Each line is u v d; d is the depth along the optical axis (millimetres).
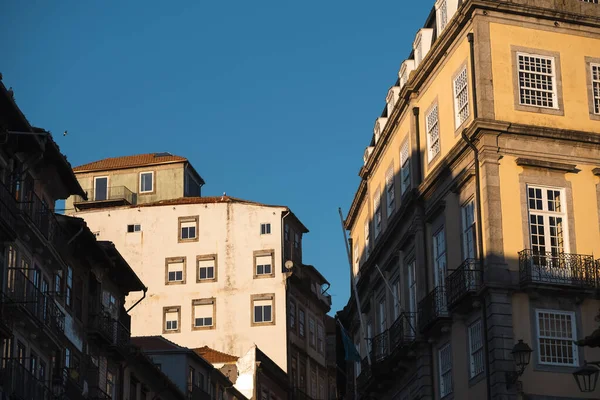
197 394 59875
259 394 69438
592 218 36594
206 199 78250
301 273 79500
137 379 52594
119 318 51719
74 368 42875
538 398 34344
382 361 44844
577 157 37031
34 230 38688
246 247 77125
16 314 36688
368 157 51625
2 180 36844
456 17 38500
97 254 47219
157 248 77250
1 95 34469
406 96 43656
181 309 76125
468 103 37938
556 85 37656
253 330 75500
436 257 40750
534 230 36094
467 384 36844
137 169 80750
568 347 35062
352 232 58156
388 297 47188
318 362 83812
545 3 38250
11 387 34406
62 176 42469
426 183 40938
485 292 35375
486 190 36000
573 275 35531
